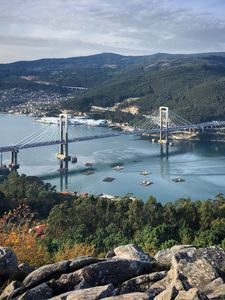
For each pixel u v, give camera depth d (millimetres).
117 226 53281
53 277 13922
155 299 11320
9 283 14180
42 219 65750
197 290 10773
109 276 13602
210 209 57375
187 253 14523
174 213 57469
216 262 14094
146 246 38594
